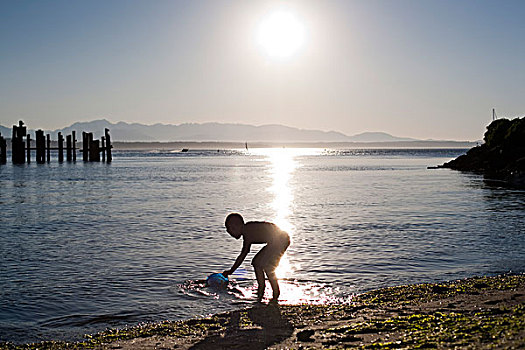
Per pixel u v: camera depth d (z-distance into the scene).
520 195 32.22
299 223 19.92
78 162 94.44
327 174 60.34
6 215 22.88
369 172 64.88
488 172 62.19
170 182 46.41
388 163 100.94
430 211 23.72
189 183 45.12
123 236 16.92
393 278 11.01
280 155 190.12
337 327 7.36
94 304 9.34
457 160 79.00
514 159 61.12
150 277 11.28
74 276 11.41
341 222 20.16
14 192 35.50
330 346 6.44
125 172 63.78
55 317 8.63
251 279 11.03
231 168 77.81
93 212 23.94
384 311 8.22
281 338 7.05
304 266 12.20
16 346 7.26
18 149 82.06
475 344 5.64
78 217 22.09
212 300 9.48
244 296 9.70
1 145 83.50
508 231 17.55
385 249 14.33
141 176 55.69
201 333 7.47
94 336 7.61
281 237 9.63
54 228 18.92
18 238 16.69
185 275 11.46
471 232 17.36
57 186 41.31
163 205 27.12
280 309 8.71
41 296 9.84
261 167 82.06
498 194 33.03
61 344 7.26
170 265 12.47
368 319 7.73
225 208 25.66
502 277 10.68
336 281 10.78
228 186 41.50
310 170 71.06
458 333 6.22
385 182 45.75
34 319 8.54
